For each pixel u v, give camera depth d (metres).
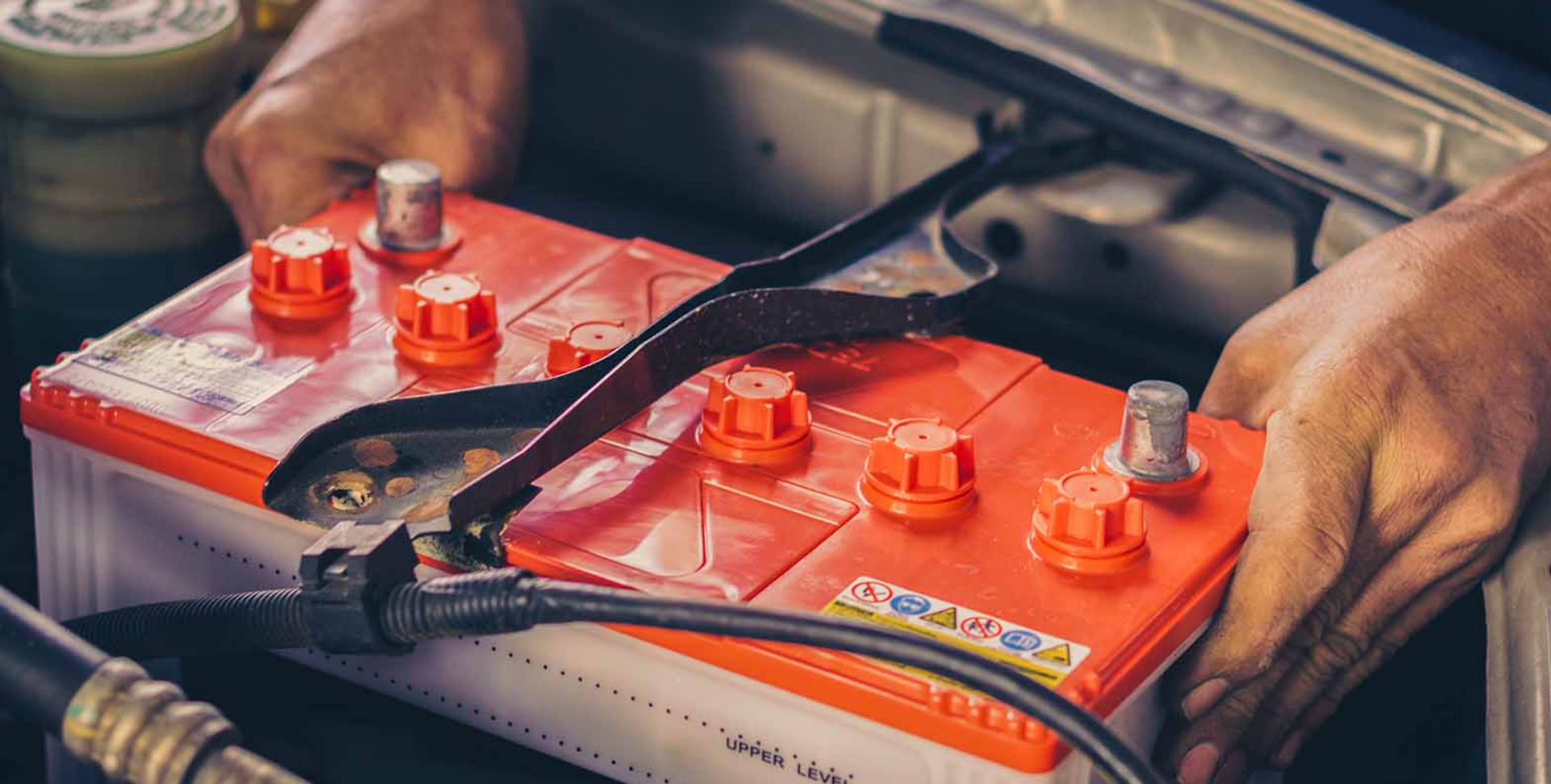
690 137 1.02
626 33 1.01
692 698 0.72
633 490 0.75
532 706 0.74
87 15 0.95
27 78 0.93
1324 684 0.78
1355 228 0.88
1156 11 0.91
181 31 0.95
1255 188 0.90
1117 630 0.71
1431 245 0.81
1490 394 0.78
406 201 0.84
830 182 1.00
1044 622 0.71
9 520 0.93
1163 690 0.74
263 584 0.77
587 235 0.87
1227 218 0.93
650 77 1.02
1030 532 0.74
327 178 0.92
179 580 0.78
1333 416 0.77
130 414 0.76
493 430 0.77
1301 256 0.89
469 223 0.87
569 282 0.84
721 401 0.77
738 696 0.71
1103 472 0.76
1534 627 0.76
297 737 0.77
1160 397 0.75
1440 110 0.88
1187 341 0.95
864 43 0.97
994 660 0.67
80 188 0.96
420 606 0.68
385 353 0.80
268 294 0.81
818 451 0.77
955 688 0.68
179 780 0.65
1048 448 0.77
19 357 0.99
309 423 0.76
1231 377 0.81
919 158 0.97
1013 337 0.97
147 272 0.98
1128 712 0.72
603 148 1.05
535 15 1.01
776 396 0.76
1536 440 0.79
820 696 0.69
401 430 0.76
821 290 0.80
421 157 0.93
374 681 0.77
